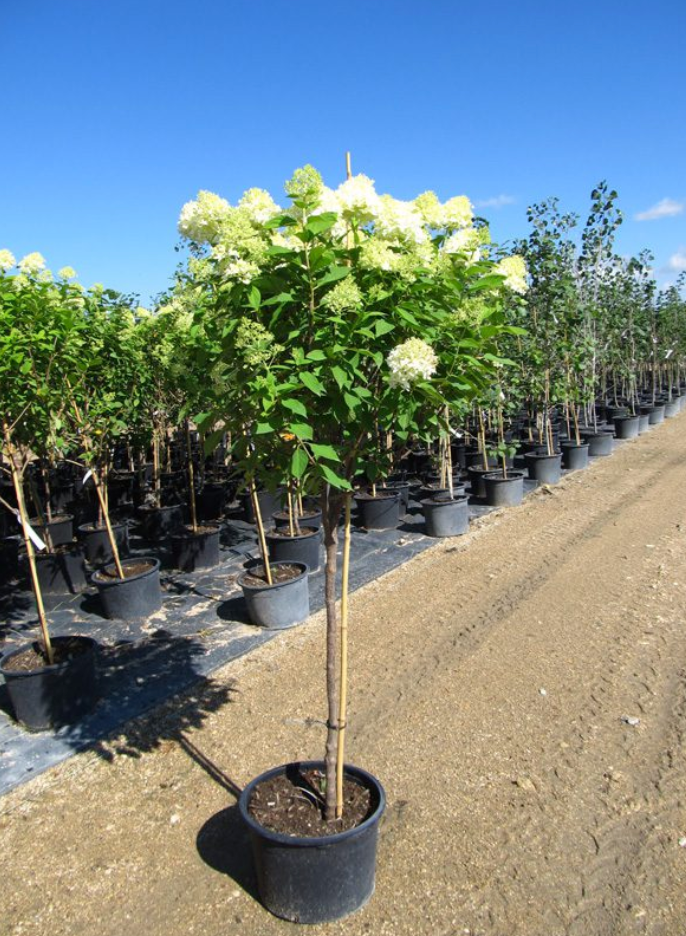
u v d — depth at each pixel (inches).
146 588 193.6
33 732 134.3
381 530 274.2
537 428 421.7
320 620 184.7
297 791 94.0
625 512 281.6
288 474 78.4
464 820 101.9
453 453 391.2
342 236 74.9
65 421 181.2
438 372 79.9
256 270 72.1
